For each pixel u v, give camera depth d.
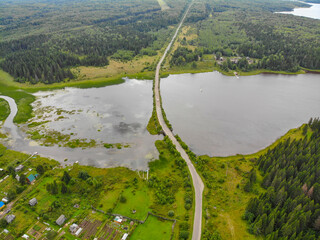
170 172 107.56
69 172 107.44
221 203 90.38
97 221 83.00
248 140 133.75
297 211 75.25
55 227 80.75
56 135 135.62
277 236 72.94
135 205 89.56
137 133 138.25
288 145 115.06
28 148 124.62
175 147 122.69
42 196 93.06
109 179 103.19
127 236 77.44
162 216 84.88
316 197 81.88
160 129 139.88
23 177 97.88
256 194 94.00
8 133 137.62
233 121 152.00
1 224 79.88
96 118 153.50
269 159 105.25
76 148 124.88
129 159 116.88
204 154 122.00
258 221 77.38
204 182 100.75
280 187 88.62
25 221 82.50
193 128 143.75
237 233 78.06
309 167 94.19
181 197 93.44
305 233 72.81
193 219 83.56
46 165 111.44
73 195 94.00
